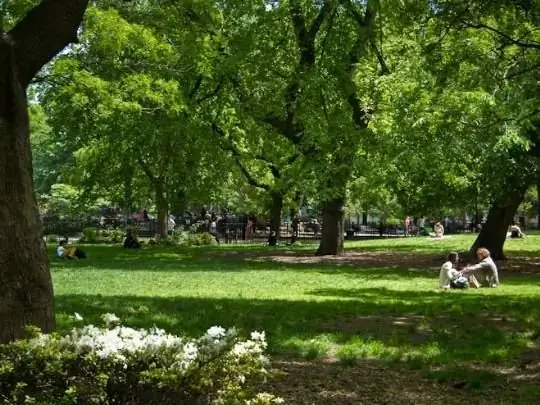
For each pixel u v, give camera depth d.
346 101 26.44
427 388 7.64
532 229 67.12
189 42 17.97
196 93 28.62
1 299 6.00
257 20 27.42
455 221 66.81
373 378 8.04
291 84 26.80
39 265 6.24
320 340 10.14
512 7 15.27
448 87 18.31
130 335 5.19
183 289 17.41
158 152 32.69
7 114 6.25
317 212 57.28
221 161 32.62
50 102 28.23
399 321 12.22
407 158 23.52
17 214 6.16
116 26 18.95
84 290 16.84
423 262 27.38
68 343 4.91
